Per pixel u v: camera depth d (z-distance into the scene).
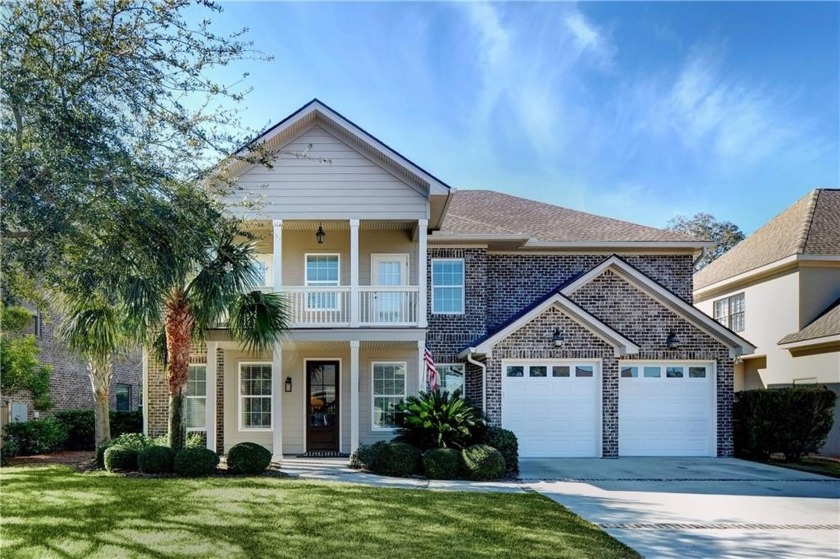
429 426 13.03
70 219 7.03
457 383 17.30
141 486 10.53
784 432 15.34
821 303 18.84
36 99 6.84
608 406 15.60
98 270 7.66
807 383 18.48
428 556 6.78
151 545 7.05
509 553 6.92
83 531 7.60
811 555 7.20
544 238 18.03
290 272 17.08
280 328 13.38
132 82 7.79
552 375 15.78
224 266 12.37
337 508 8.96
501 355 15.51
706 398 16.42
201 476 11.82
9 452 16.28
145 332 12.42
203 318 12.60
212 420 14.88
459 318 17.33
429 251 17.48
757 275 20.83
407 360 17.23
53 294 9.67
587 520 8.67
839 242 19.14
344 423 16.94
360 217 15.27
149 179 7.85
